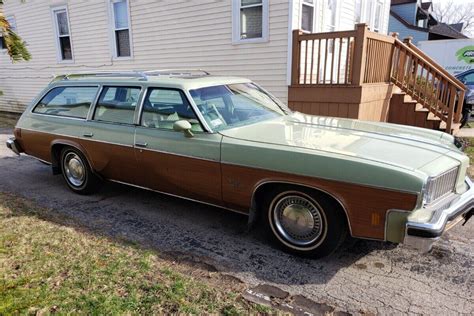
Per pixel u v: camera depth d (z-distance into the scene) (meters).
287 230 3.40
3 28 5.07
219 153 3.54
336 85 7.36
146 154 4.11
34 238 3.68
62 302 2.67
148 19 10.67
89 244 3.59
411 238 2.73
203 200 3.89
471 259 3.34
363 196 2.86
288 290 2.88
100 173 4.81
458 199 3.08
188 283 2.93
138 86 4.28
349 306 2.69
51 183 5.72
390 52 8.46
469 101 10.73
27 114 5.53
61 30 13.04
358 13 11.14
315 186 3.05
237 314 2.56
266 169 3.26
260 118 4.16
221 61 9.59
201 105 3.85
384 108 8.45
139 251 3.46
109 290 2.82
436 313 2.61
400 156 2.98
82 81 4.90
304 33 7.76
